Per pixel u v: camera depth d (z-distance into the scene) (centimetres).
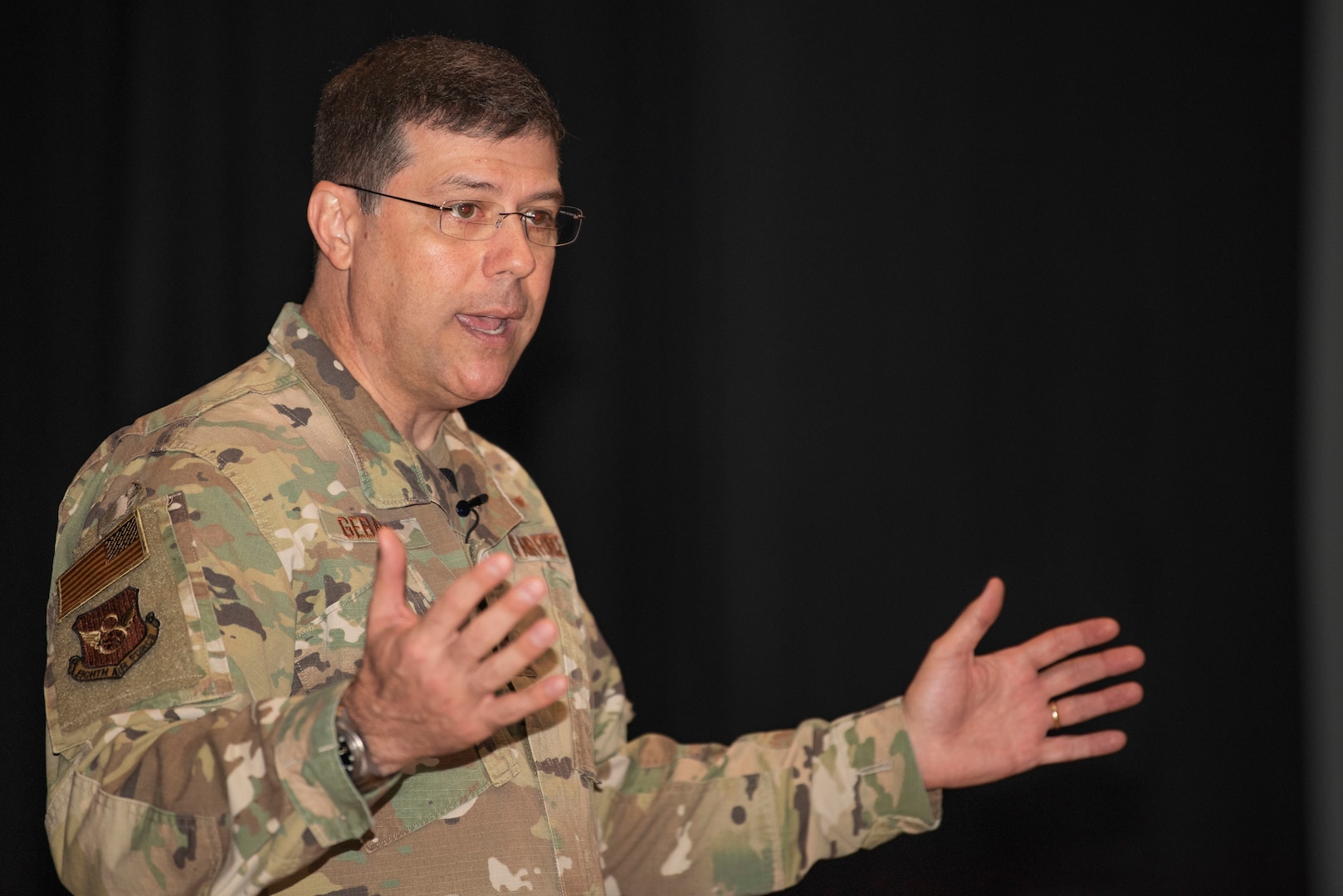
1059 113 1108
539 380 1043
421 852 423
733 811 540
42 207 912
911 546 1084
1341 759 1076
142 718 373
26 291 905
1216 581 1086
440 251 475
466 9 1023
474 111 478
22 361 901
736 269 1080
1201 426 1095
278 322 492
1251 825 1070
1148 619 1083
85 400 914
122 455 448
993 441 1091
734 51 1084
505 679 327
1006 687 533
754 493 1077
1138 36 1112
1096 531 1089
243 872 342
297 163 973
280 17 975
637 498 1056
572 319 1051
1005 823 1066
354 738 343
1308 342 1101
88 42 931
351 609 432
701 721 1061
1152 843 1066
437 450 535
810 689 1070
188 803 349
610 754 561
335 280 502
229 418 446
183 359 936
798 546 1077
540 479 1040
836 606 1077
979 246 1099
